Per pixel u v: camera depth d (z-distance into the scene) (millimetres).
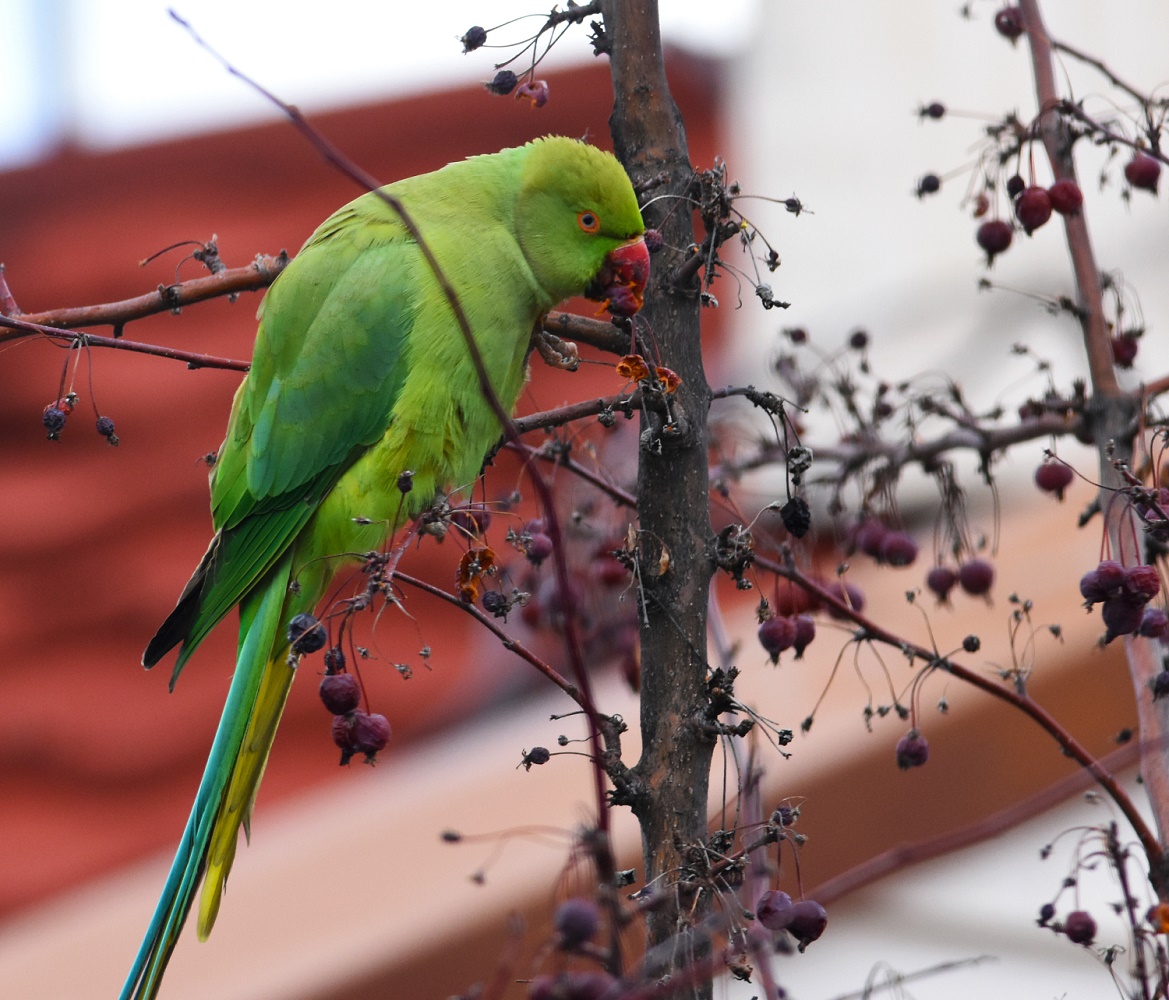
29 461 16719
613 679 9688
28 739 14062
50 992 7344
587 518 6594
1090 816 8617
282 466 7152
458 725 12500
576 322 5508
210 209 18609
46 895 12484
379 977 6871
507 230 7070
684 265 4711
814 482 6738
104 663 14758
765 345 12531
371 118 18734
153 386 16969
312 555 7230
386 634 14008
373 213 7262
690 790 4465
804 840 4230
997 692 4941
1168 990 4312
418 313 6965
